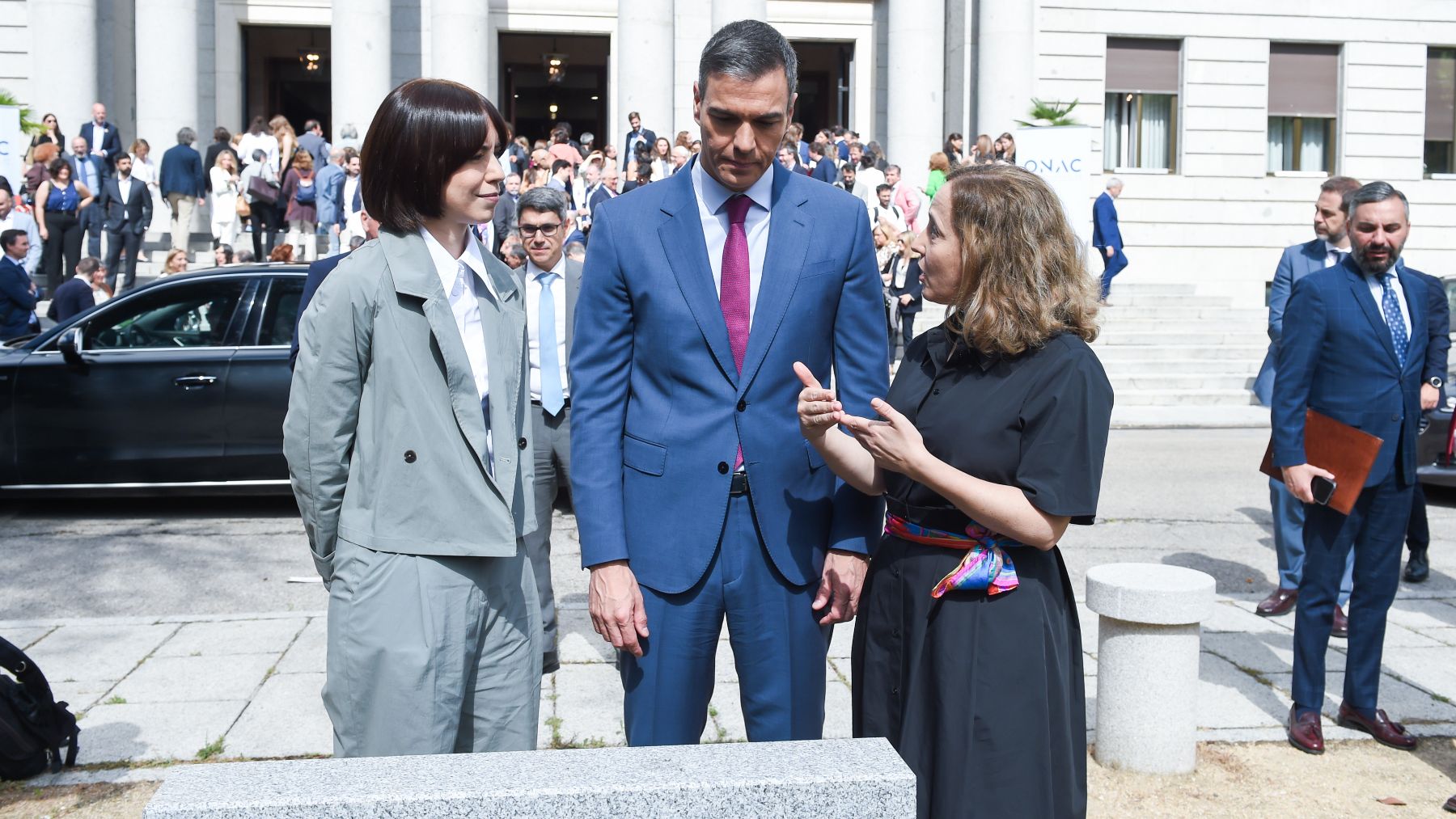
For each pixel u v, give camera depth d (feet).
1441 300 16.63
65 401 27.50
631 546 9.82
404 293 9.13
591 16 76.79
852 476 9.55
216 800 6.01
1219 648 18.97
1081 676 9.40
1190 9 75.31
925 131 73.51
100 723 15.43
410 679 8.97
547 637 17.21
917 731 9.01
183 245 54.95
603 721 15.56
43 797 13.51
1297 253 22.26
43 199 50.24
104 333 28.09
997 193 8.90
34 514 28.73
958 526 9.07
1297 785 14.14
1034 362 8.90
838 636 19.26
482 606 9.52
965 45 77.66
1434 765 14.73
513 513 9.62
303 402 9.18
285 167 58.18
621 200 10.06
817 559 9.98
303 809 5.97
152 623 19.65
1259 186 76.69
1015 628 8.85
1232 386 52.37
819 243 9.87
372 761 6.62
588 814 6.14
